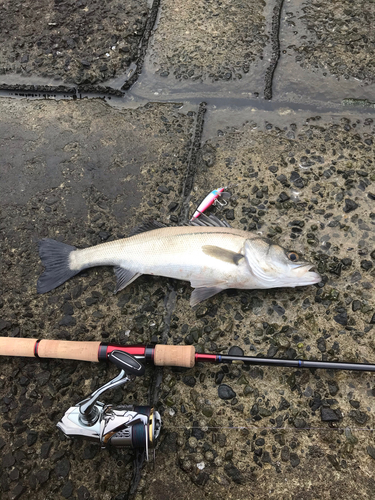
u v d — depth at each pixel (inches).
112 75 34.6
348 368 20.6
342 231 26.2
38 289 24.7
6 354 21.8
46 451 20.6
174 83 34.0
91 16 37.5
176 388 21.8
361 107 31.9
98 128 31.6
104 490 19.7
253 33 36.1
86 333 23.7
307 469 19.7
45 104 33.3
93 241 26.8
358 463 19.7
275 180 28.4
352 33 35.5
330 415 20.8
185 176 29.0
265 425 20.8
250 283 23.6
